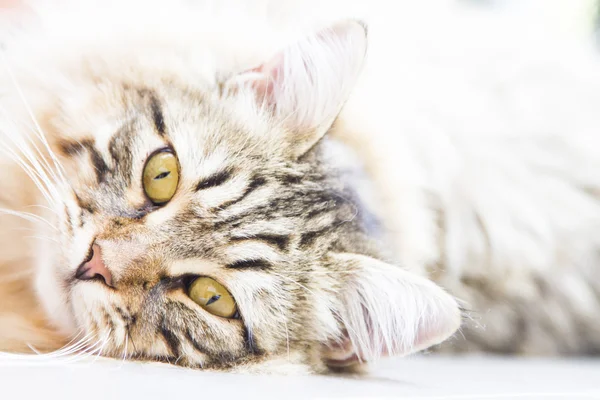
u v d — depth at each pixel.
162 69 0.38
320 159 0.39
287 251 0.36
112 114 0.37
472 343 0.47
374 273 0.37
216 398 0.27
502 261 0.47
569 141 0.51
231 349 0.35
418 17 0.52
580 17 0.73
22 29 0.42
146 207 0.35
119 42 0.40
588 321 0.50
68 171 0.37
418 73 0.48
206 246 0.35
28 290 0.39
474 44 0.52
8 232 0.39
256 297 0.35
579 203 0.50
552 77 0.53
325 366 0.37
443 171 0.45
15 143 0.37
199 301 0.35
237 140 0.37
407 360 0.42
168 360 0.35
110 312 0.35
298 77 0.38
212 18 0.42
